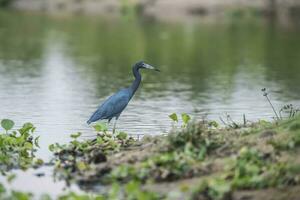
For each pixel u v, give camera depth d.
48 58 28.52
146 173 10.76
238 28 39.25
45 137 14.54
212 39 34.62
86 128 15.53
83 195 10.11
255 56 28.88
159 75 24.33
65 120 16.42
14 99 19.33
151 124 15.93
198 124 12.11
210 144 11.42
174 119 13.69
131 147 12.70
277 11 45.34
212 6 46.12
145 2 47.97
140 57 28.84
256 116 16.84
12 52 30.14
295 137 11.06
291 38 34.69
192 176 10.63
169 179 10.64
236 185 9.94
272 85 21.94
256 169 10.20
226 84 22.25
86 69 25.53
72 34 36.91
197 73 24.73
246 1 45.88
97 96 20.00
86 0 50.88
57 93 20.41
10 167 12.14
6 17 45.06
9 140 13.18
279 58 28.33
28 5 52.03
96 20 43.88
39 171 11.86
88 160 11.98
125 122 16.19
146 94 20.36
